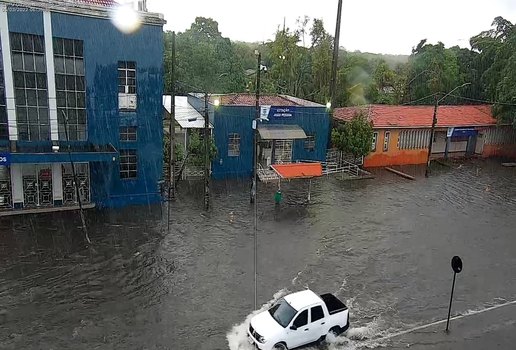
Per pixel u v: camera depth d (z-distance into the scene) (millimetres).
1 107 22859
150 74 25766
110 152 23969
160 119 26609
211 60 62750
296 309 13766
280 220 25109
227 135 33156
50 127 24078
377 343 14414
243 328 14898
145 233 22547
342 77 53219
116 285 17438
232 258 20125
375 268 19703
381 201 29281
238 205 27438
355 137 35594
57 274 18094
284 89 57375
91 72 24359
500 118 43344
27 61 22875
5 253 19688
